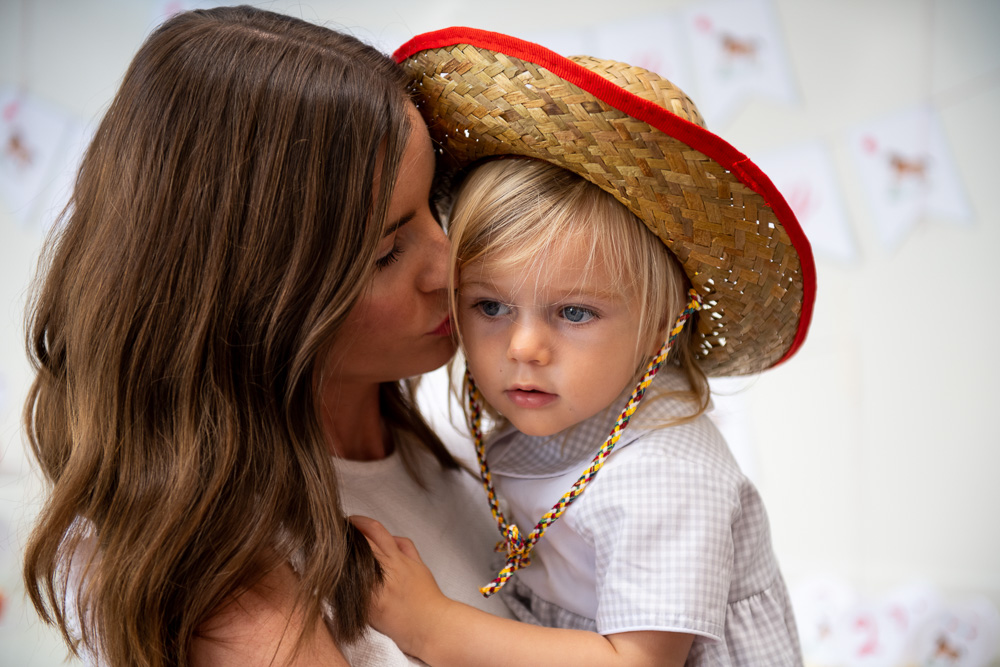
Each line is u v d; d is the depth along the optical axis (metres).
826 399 2.74
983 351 2.67
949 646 2.59
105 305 0.73
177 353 0.72
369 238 0.74
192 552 0.70
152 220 0.72
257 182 0.71
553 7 2.59
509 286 0.87
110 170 0.75
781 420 2.75
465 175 0.96
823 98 2.62
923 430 2.70
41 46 2.62
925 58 2.60
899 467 2.71
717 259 0.87
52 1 2.62
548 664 0.81
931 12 2.58
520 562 0.92
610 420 0.94
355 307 0.80
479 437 0.98
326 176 0.72
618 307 0.87
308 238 0.72
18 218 2.61
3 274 2.61
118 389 0.73
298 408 0.76
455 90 0.86
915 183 2.64
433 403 1.30
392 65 0.83
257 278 0.72
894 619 2.62
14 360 2.59
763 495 2.75
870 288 2.70
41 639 2.24
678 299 0.91
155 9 2.60
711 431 0.95
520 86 0.82
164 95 0.73
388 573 0.80
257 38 0.75
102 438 0.73
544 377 0.88
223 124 0.71
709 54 2.60
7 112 2.62
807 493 2.74
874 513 2.72
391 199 0.77
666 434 0.90
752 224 0.83
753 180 0.80
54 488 0.80
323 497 0.74
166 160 0.72
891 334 2.71
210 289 0.71
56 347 0.82
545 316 0.88
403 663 0.77
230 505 0.71
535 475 0.98
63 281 0.80
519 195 0.87
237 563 0.69
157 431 0.73
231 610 0.71
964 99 2.59
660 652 0.84
